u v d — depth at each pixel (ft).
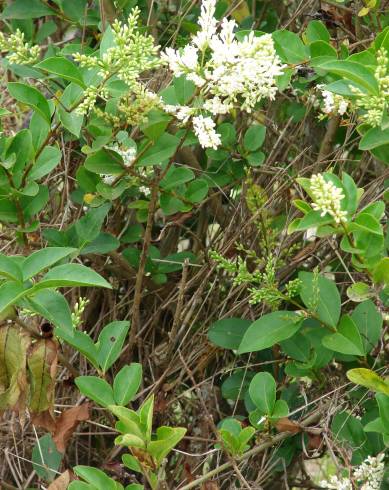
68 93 2.86
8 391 2.60
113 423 3.20
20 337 2.60
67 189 3.38
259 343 2.90
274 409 2.86
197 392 3.34
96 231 3.06
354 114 3.27
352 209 2.58
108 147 2.96
